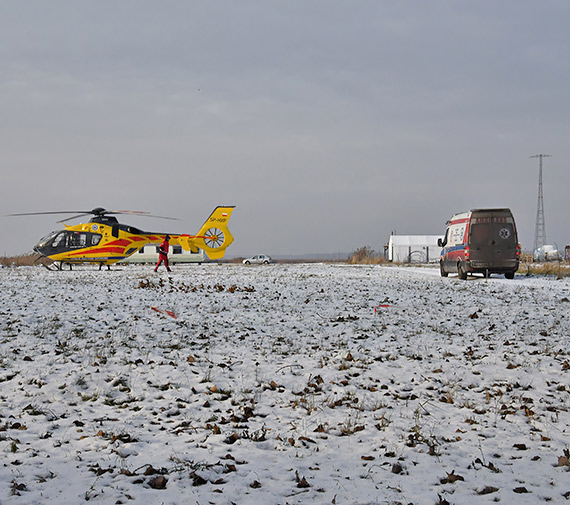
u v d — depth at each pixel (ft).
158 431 21.93
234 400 26.00
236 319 48.49
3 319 44.88
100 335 39.93
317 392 27.66
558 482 17.06
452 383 29.01
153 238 138.62
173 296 65.31
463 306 58.54
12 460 18.57
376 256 241.55
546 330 43.75
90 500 15.48
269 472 17.80
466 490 16.52
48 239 128.98
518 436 21.47
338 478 17.37
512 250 95.35
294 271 131.85
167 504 15.34
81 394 26.55
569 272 118.11
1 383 27.99
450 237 105.50
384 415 23.97
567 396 26.84
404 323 47.73
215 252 151.74
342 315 52.03
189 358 33.17
